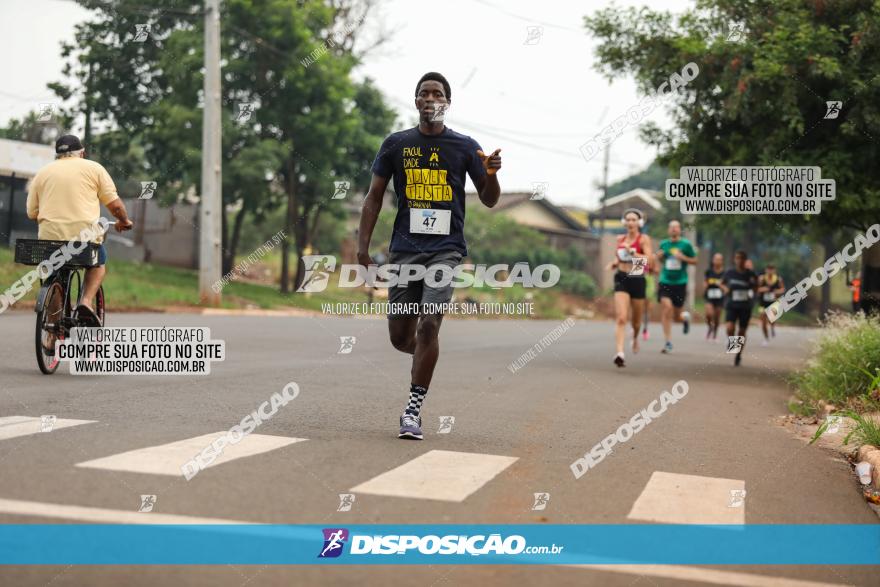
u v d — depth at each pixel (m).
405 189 6.14
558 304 38.34
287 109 31.06
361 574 3.40
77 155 8.49
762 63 10.96
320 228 40.75
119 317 16.22
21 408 6.45
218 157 22.17
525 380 10.17
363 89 35.75
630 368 12.42
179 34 28.30
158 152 30.25
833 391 8.78
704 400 9.19
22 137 27.42
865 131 11.10
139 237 33.19
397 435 6.20
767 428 7.50
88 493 4.16
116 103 28.95
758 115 11.62
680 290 15.89
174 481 4.46
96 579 3.24
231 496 4.27
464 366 11.50
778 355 16.72
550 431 6.71
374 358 11.62
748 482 5.23
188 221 33.81
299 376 9.28
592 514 4.34
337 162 32.91
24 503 3.97
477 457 5.53
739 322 14.24
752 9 12.00
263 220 33.41
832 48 10.88
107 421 6.05
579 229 58.84
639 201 60.16
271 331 15.39
